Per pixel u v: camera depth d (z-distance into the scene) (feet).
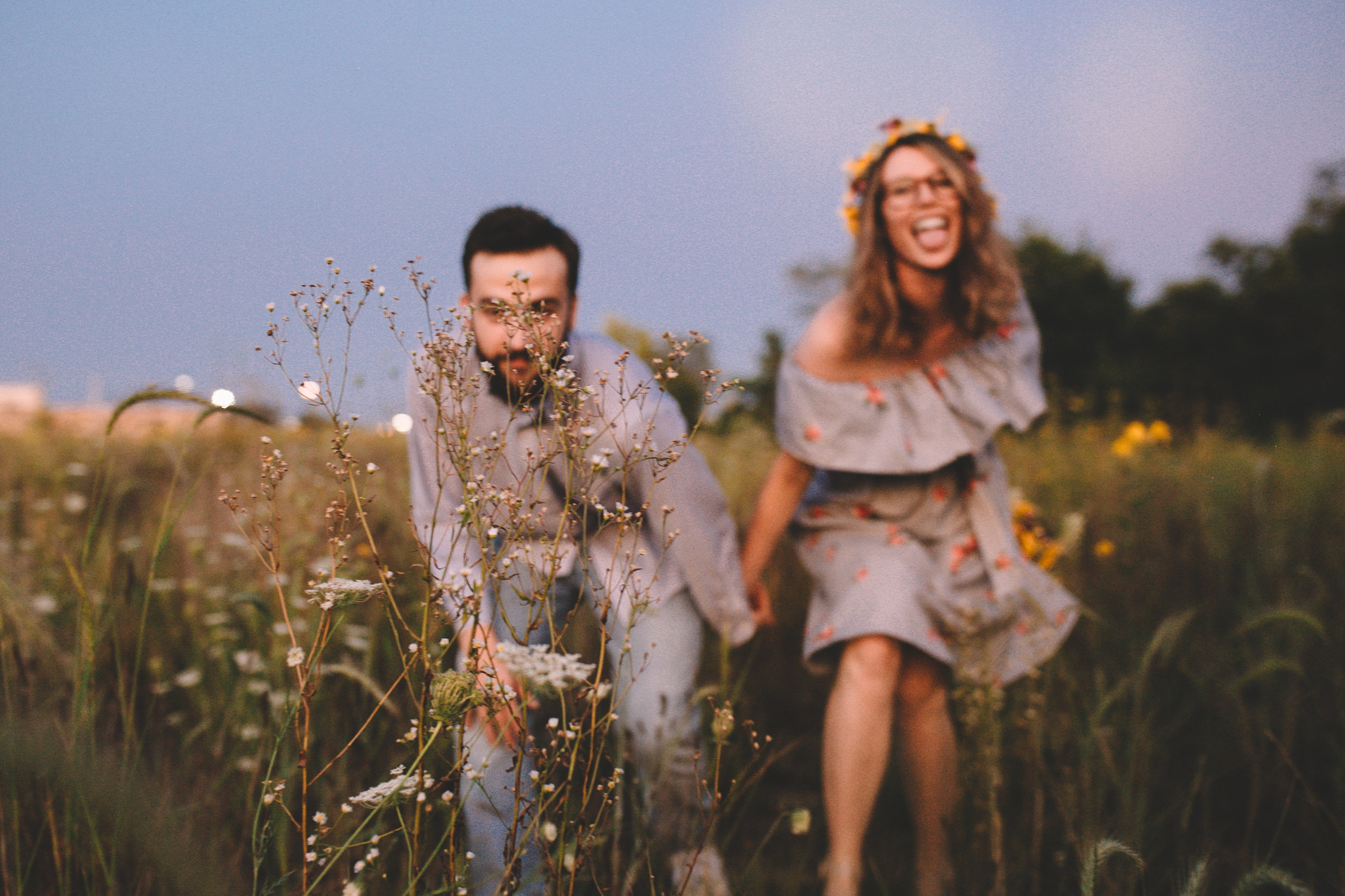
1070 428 24.23
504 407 5.55
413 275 3.48
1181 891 5.13
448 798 3.50
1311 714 7.62
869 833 7.45
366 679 4.25
